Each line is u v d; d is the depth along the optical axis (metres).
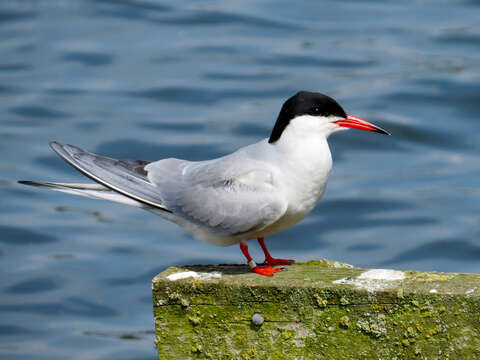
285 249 12.89
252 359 5.68
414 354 5.41
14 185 15.02
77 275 12.38
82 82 19.48
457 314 5.29
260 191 6.66
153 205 7.19
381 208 13.96
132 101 18.39
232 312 5.66
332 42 21.50
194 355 5.78
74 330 11.12
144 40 21.81
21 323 11.29
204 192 6.95
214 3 24.33
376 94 18.20
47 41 21.88
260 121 17.06
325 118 6.71
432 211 13.78
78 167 7.28
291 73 19.61
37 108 18.06
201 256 12.75
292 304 5.56
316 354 5.57
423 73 19.25
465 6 24.08
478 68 19.44
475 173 15.06
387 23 22.91
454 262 12.31
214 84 19.08
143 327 11.27
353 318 5.48
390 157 15.92
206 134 16.64
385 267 12.20
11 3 24.47
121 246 13.20
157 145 16.20
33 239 13.41
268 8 23.84
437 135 16.53
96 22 23.05
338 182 14.97
